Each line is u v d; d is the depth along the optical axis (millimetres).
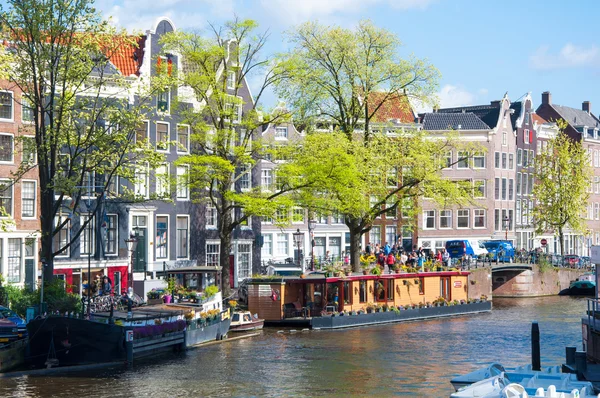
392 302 48750
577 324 46812
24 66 35156
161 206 48469
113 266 45500
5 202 40938
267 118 44375
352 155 45750
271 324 44281
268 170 58125
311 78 48062
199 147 50312
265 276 45031
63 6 34375
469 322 47812
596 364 31375
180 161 42438
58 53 35656
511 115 81438
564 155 70875
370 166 47719
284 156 46000
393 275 48625
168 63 45812
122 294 41531
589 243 90062
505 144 77125
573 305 58531
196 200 45125
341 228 64750
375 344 38625
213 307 39312
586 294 67625
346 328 44188
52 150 35188
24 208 41594
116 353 32156
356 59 48406
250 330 42375
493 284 66500
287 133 58875
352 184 45125
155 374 30844
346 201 45406
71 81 37000
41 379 29578
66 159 37656
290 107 48938
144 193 47219
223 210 44250
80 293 43469
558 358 35219
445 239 72688
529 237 80875
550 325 46344
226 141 44406
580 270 70938
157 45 48281
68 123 37375
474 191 50781
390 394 28375
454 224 73062
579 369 28875
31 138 36000
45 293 34969
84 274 44250
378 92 49688
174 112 45969
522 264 65375
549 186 71062
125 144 35844
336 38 48438
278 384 29641
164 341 34625
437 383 30078
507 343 39344
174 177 43219
